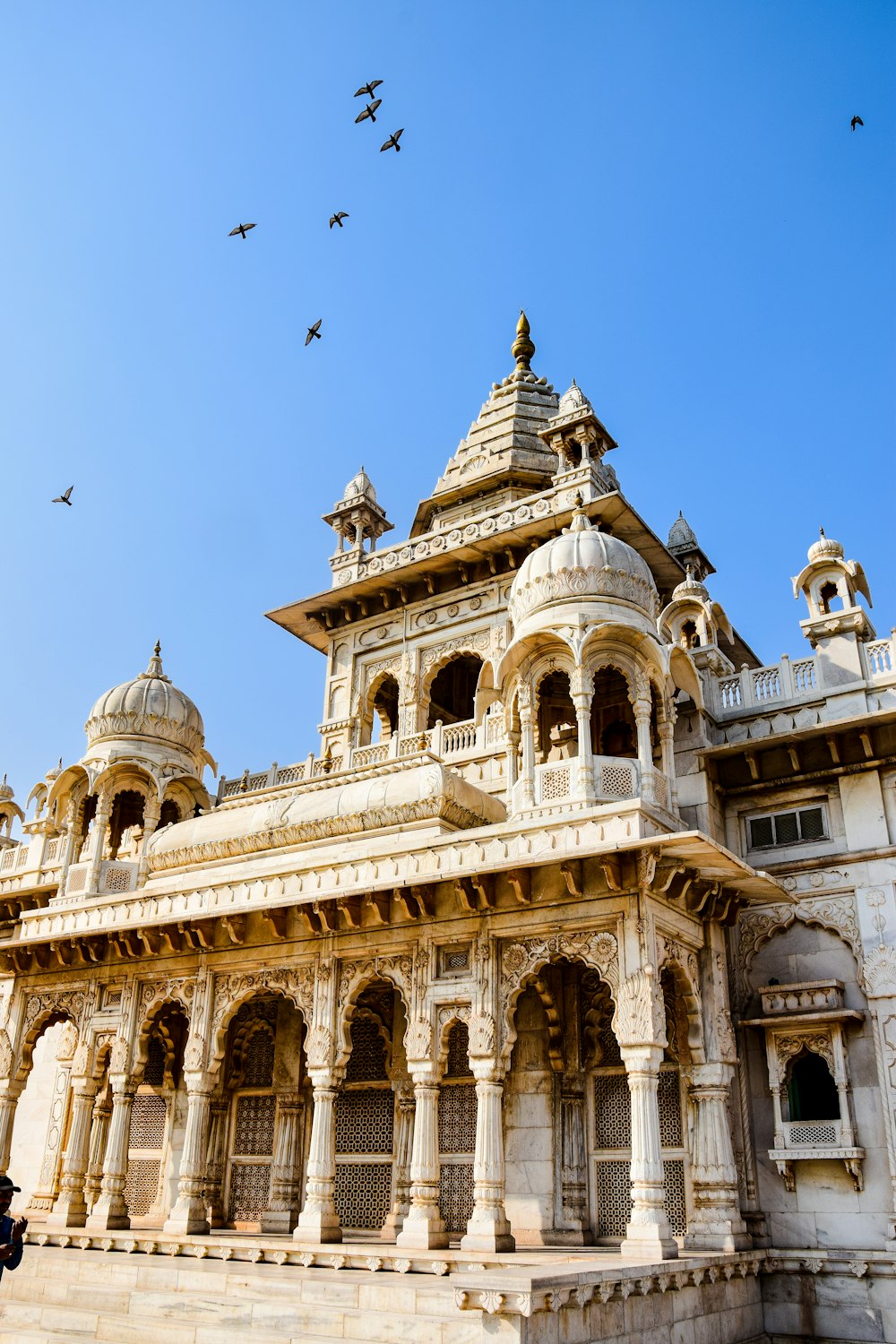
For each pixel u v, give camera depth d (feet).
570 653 51.31
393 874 49.29
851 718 50.34
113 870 68.44
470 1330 32.14
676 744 55.31
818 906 50.75
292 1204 54.80
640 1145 40.19
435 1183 44.42
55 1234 50.93
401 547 76.95
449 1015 46.37
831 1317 44.34
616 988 42.50
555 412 88.84
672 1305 38.09
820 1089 49.16
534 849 45.80
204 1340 37.01
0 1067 61.52
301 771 78.95
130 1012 56.80
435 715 79.30
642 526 70.23
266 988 52.42
